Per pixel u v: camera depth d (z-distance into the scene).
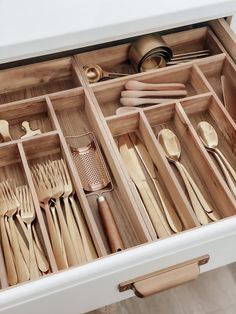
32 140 0.88
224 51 1.00
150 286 0.76
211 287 1.19
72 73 1.00
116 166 0.84
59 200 0.86
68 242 0.81
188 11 0.82
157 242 0.70
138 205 0.80
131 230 0.85
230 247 0.82
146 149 0.94
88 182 0.89
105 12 0.80
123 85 0.97
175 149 0.93
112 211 0.86
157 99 0.97
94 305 0.85
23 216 0.84
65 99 0.95
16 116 0.96
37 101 0.93
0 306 0.65
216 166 0.92
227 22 0.99
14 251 0.80
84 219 0.84
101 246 0.76
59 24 0.78
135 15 0.80
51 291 0.67
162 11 0.81
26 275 0.77
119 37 0.84
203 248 0.75
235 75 0.98
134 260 0.69
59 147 0.93
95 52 0.99
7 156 0.90
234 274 1.21
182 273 0.77
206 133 0.94
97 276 0.68
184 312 1.16
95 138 0.95
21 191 0.87
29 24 0.78
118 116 0.91
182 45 1.06
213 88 1.02
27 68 0.96
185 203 0.81
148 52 0.96
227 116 0.92
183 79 1.02
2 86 0.99
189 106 0.96
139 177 0.89
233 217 0.73
